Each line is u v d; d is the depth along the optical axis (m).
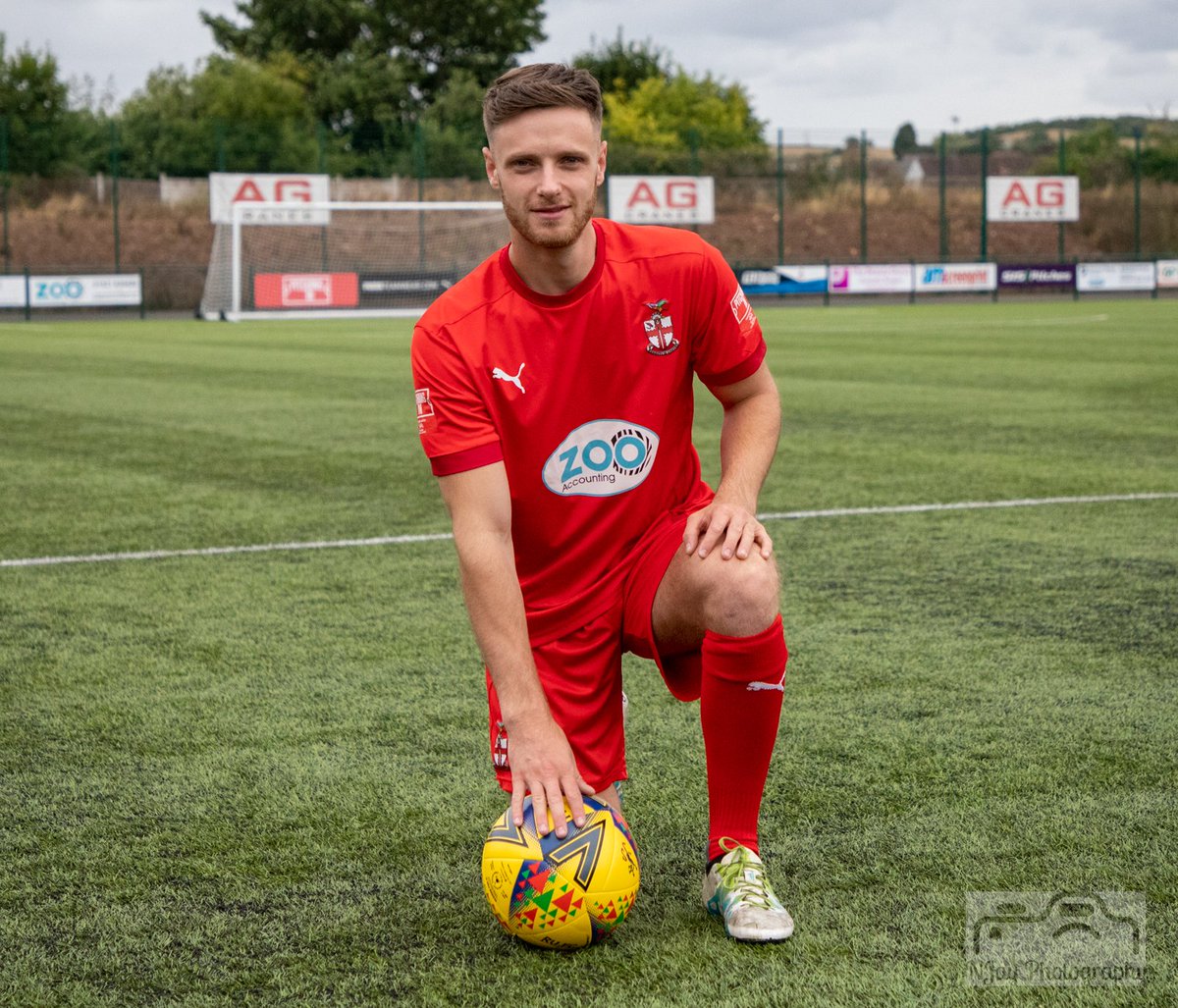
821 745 3.26
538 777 2.27
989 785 2.98
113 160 29.94
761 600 2.30
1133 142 42.19
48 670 3.97
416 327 2.39
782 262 36.97
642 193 32.69
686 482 2.61
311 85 49.78
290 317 29.73
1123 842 2.66
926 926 2.32
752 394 2.59
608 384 2.42
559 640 2.50
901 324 23.70
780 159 33.50
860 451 8.47
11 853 2.68
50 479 7.56
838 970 2.17
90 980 2.17
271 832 2.77
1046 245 41.56
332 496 6.98
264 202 30.80
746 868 2.35
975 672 3.86
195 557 5.53
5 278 28.44
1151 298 33.53
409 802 2.93
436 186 36.38
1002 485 7.12
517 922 2.21
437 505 6.68
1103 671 3.86
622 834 2.28
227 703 3.65
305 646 4.21
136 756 3.25
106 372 15.08
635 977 2.16
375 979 2.17
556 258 2.33
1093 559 5.32
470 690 3.75
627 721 3.50
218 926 2.36
